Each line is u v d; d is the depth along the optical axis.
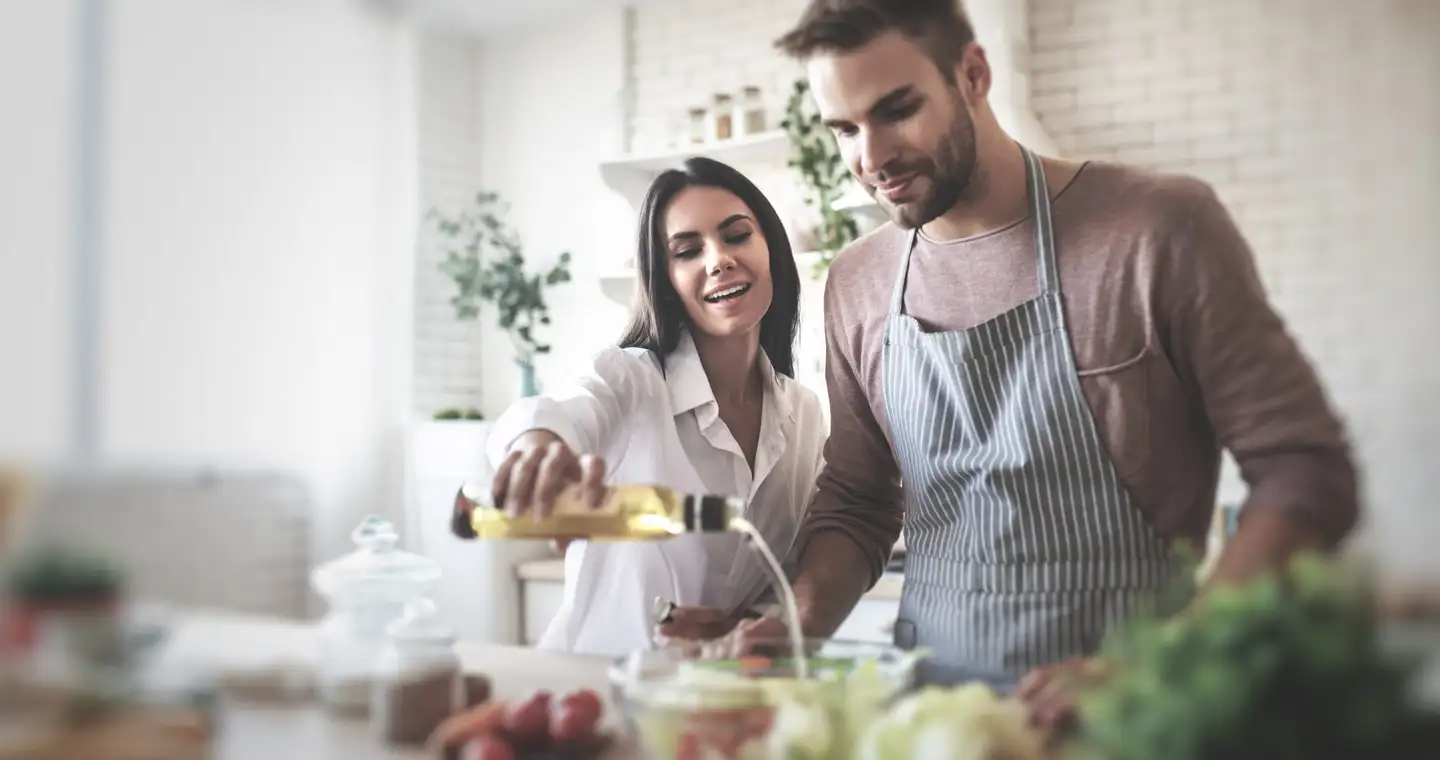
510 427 1.66
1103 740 0.79
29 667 1.05
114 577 1.22
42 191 3.36
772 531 2.13
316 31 4.34
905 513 1.93
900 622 1.83
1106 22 3.63
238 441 3.87
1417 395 2.89
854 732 1.08
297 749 1.23
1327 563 0.80
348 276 4.44
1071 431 1.67
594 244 4.63
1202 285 1.58
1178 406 1.64
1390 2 3.23
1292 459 1.50
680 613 1.74
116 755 1.04
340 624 1.49
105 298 3.50
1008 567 1.71
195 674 1.21
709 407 2.06
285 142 4.23
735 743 1.13
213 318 3.83
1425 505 2.03
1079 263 1.67
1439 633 0.76
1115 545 1.66
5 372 3.22
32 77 3.37
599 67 4.62
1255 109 3.42
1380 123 3.26
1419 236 3.19
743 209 2.04
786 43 1.66
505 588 4.11
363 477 4.39
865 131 1.65
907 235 1.86
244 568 3.78
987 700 1.05
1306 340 3.29
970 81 1.69
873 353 1.89
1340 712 0.74
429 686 1.26
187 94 3.82
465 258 4.55
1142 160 3.58
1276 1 3.39
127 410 3.48
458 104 4.82
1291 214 3.36
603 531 1.46
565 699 1.24
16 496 1.49
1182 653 0.78
